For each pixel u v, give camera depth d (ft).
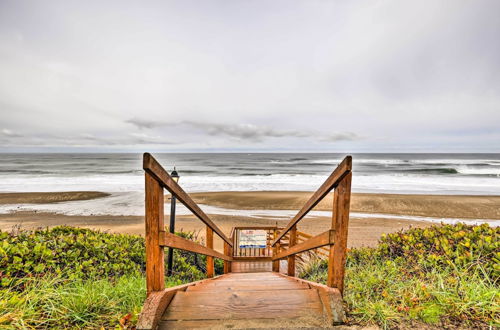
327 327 5.32
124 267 11.47
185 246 7.34
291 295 6.26
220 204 60.08
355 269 11.57
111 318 6.27
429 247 11.15
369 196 63.26
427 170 147.74
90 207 55.67
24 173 137.49
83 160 281.95
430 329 5.37
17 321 5.60
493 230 10.70
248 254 27.66
